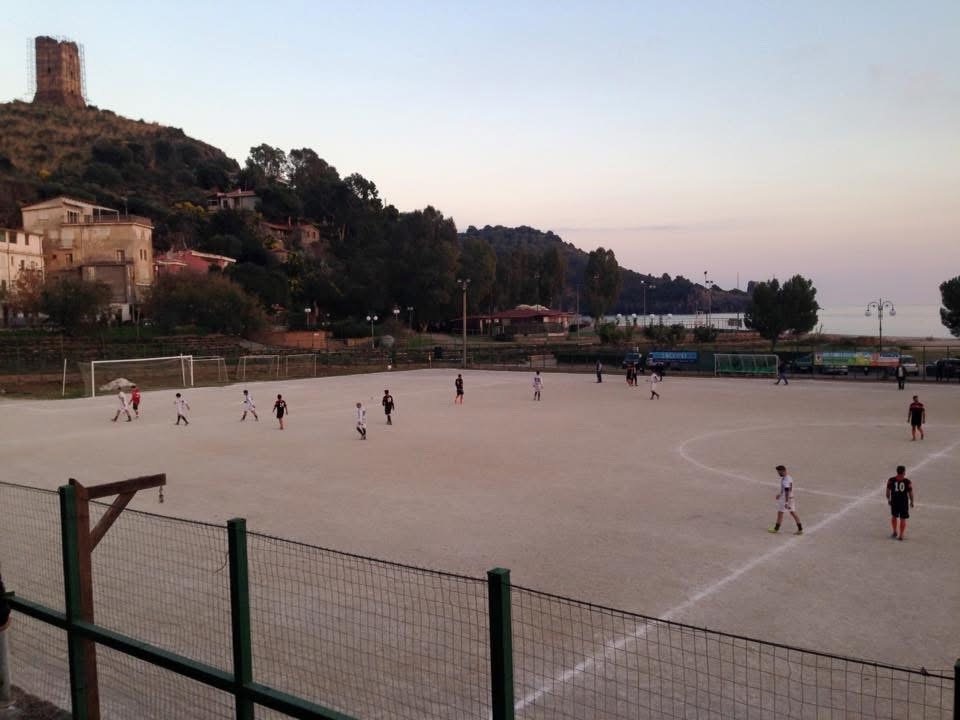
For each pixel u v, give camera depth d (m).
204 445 26.39
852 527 14.67
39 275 68.06
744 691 7.82
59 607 9.80
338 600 10.34
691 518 15.52
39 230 83.56
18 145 158.12
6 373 55.25
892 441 25.22
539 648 8.95
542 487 18.69
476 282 107.69
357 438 27.52
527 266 139.75
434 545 13.65
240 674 5.25
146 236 84.00
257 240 112.31
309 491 18.48
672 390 46.03
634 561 12.61
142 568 11.68
